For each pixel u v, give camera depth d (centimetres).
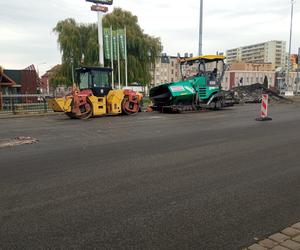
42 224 390
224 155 743
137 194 489
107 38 2873
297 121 1394
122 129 1215
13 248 335
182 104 1967
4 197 483
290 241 344
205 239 349
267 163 667
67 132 1170
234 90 3125
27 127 1364
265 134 1041
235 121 1427
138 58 3803
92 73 1775
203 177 572
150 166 650
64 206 445
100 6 2538
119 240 349
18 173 613
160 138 988
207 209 430
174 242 344
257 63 11900
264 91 3094
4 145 912
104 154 768
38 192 503
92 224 388
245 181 548
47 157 747
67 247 335
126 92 1884
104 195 486
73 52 3766
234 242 343
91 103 1734
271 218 401
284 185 526
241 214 413
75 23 3853
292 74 7319
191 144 882
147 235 359
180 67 2181
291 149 802
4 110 2133
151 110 2106
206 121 1445
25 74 3775
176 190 505
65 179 568
